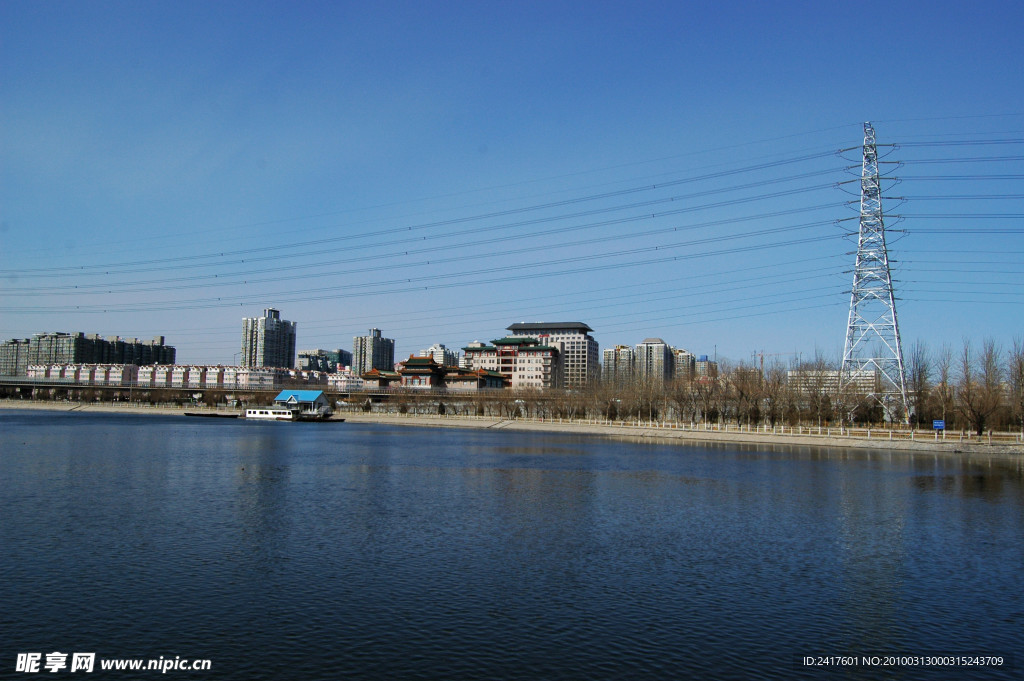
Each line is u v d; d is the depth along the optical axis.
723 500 69.00
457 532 52.34
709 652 31.00
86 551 44.75
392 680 27.73
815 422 164.75
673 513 61.66
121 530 50.88
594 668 29.22
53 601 35.50
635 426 180.25
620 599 37.44
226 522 54.28
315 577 40.06
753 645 31.91
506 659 29.83
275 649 30.34
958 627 34.66
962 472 95.44
